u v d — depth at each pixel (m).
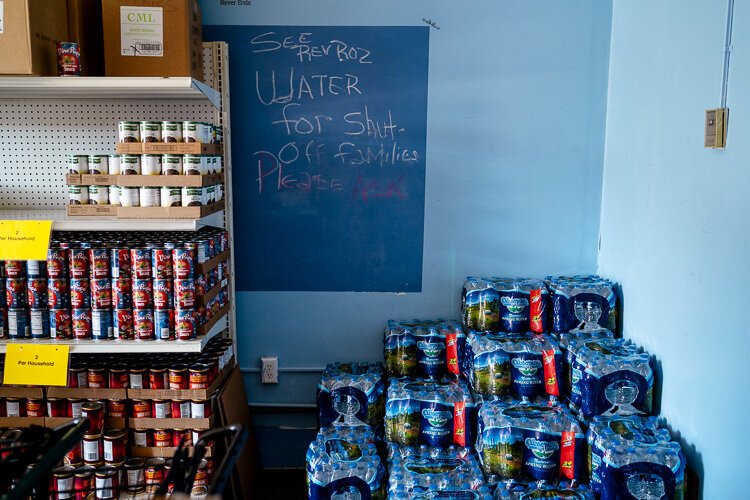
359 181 2.92
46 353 2.21
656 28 2.41
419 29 2.83
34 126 2.70
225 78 2.73
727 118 1.92
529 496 2.14
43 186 2.72
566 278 2.90
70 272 2.25
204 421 2.36
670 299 2.28
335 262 2.97
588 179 2.93
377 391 2.68
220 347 2.63
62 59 2.22
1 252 2.19
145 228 2.21
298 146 2.89
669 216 2.29
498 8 2.82
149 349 2.23
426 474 2.26
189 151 2.21
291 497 2.86
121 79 2.24
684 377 2.18
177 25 2.31
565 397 2.54
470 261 2.98
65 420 2.36
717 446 1.97
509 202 2.94
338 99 2.87
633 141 2.61
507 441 2.28
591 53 2.85
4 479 1.26
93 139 2.71
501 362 2.53
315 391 3.06
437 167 2.91
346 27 2.82
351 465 2.29
